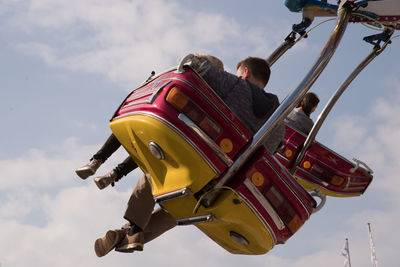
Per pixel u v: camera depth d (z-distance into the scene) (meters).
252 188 2.96
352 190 5.41
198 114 2.87
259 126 3.07
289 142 5.30
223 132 2.91
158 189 3.14
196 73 2.93
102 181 3.56
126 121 3.04
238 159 2.91
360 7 3.67
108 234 3.60
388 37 4.60
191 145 2.82
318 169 5.30
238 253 3.63
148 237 3.84
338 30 3.47
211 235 3.60
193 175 2.90
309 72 3.21
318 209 3.37
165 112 2.86
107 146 3.57
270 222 3.04
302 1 4.28
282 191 3.07
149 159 3.10
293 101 3.09
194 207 3.07
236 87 3.05
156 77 3.12
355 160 5.37
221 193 3.01
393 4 3.70
